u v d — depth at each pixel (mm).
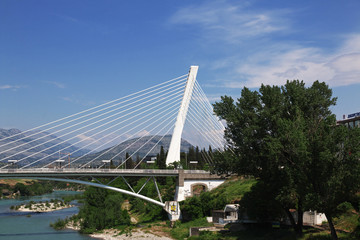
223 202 85188
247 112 59000
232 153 63594
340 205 49594
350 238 50781
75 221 107125
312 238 54438
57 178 89750
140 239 82250
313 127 49344
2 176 82188
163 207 99438
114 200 107938
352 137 45500
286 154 53062
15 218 124812
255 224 72688
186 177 103500
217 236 70375
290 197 51312
